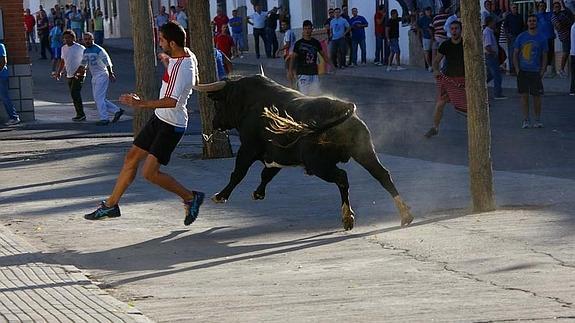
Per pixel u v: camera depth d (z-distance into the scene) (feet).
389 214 45.65
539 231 39.91
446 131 77.36
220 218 46.21
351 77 134.51
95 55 92.38
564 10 113.91
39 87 139.44
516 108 91.81
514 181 52.80
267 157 43.93
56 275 35.17
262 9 177.68
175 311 30.50
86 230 44.42
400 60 147.23
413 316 28.71
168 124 42.01
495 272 33.91
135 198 52.11
